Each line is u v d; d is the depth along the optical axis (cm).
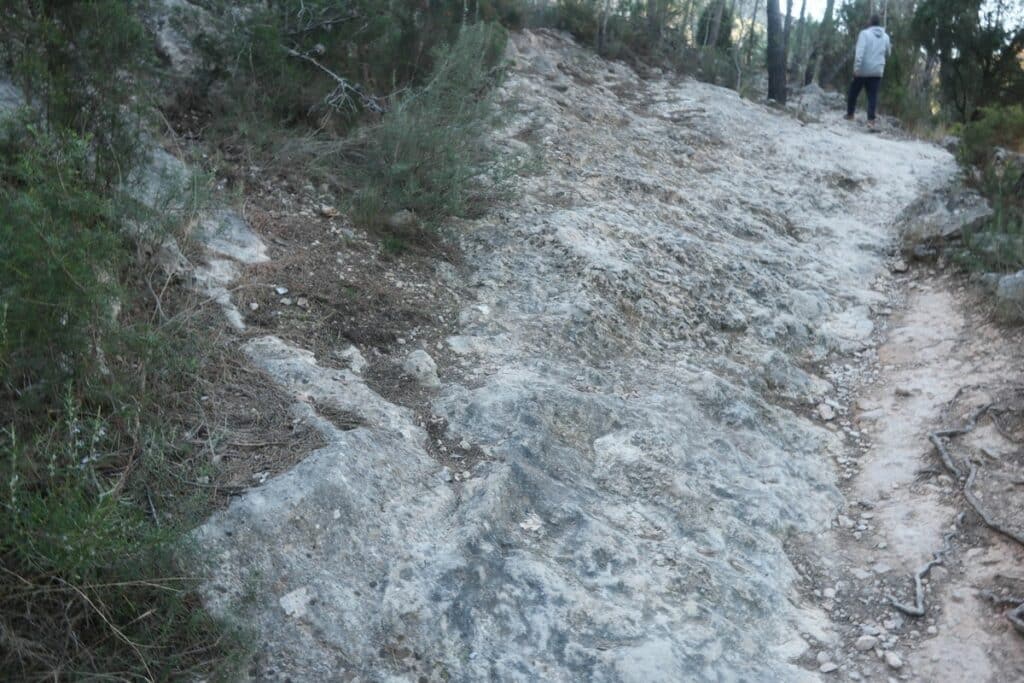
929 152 1146
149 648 293
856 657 385
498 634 348
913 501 482
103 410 359
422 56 767
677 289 627
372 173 638
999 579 423
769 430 526
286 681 307
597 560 390
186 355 407
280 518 346
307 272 527
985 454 511
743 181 911
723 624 378
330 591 337
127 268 434
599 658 345
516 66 1020
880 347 655
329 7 709
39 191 353
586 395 488
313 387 433
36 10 461
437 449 430
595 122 957
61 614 288
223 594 319
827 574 434
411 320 524
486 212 664
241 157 619
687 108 1112
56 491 306
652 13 1454
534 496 410
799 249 777
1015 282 666
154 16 648
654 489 443
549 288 586
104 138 452
